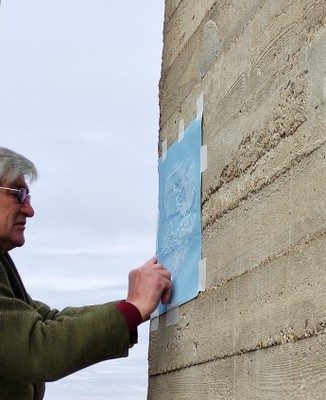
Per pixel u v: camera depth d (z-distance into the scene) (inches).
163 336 99.8
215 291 81.0
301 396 59.2
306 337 59.1
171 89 108.9
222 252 80.4
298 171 63.5
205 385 82.0
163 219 105.9
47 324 90.6
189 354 88.0
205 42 93.5
